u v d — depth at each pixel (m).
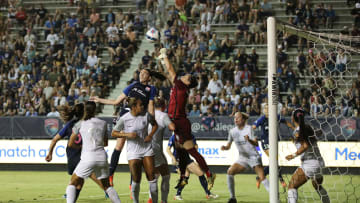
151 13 36.56
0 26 39.31
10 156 26.50
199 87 29.89
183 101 12.91
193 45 33.47
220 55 33.12
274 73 11.43
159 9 36.59
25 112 30.50
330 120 23.36
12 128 26.66
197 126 25.44
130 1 39.59
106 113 31.25
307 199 15.65
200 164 12.88
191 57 33.22
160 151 13.11
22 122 26.58
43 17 39.53
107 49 35.53
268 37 11.49
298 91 29.56
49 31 37.59
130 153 12.16
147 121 12.08
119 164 25.92
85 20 37.81
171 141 16.30
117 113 28.61
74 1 40.75
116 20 36.88
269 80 11.47
